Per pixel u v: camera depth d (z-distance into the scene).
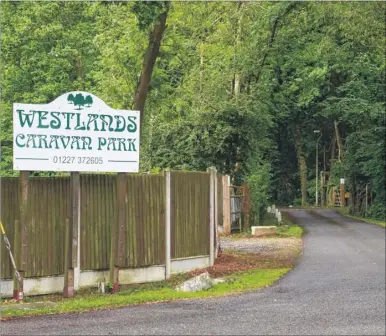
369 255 17.11
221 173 25.66
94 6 19.78
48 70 31.39
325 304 10.02
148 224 11.88
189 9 22.98
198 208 13.48
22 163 9.98
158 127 26.06
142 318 8.84
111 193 11.26
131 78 19.72
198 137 25.48
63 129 10.34
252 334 7.98
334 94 40.97
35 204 10.38
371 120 37.81
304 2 26.41
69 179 10.72
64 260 10.64
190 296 10.66
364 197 40.84
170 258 12.40
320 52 29.23
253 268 14.31
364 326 8.47
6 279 10.13
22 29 30.78
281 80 34.56
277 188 64.75
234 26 25.42
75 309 9.35
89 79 32.12
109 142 10.77
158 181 12.11
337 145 62.91
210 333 8.01
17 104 9.94
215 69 26.14
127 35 18.86
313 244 20.22
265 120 26.44
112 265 11.02
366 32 25.83
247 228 25.48
